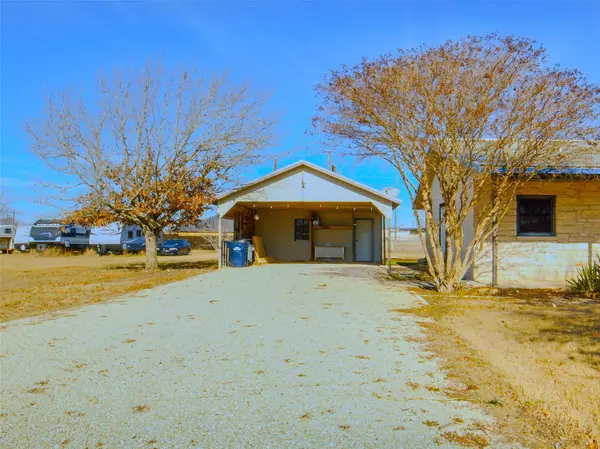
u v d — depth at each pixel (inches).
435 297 413.4
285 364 209.0
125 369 202.8
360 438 136.7
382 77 402.0
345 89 420.8
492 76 379.9
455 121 394.9
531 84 387.2
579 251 542.3
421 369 200.1
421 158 439.8
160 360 216.2
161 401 165.6
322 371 198.7
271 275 629.6
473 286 485.1
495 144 435.2
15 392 175.0
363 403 163.0
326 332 273.1
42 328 288.2
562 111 392.8
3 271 813.9
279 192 767.1
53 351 233.0
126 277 657.6
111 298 423.2
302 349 234.8
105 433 140.6
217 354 226.4
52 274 734.5
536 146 403.9
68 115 709.9
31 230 1507.1
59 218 826.8
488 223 518.9
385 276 612.7
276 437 137.6
